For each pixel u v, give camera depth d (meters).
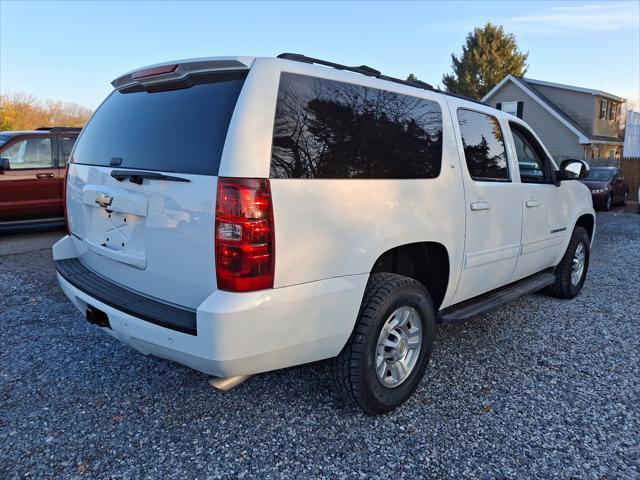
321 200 2.53
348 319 2.71
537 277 4.89
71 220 3.47
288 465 2.58
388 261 3.39
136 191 2.67
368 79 2.95
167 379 3.47
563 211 4.94
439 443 2.78
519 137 4.43
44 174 9.24
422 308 3.13
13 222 8.98
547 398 3.29
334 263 2.60
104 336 4.22
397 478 2.50
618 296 5.69
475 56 40.88
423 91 3.34
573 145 27.97
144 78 2.88
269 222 2.32
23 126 33.97
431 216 3.18
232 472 2.52
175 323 2.37
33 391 3.29
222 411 3.07
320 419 3.00
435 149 3.29
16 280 5.98
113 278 2.98
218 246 2.29
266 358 2.44
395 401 3.04
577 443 2.80
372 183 2.80
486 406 3.18
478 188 3.62
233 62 2.46
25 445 2.71
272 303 2.35
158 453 2.66
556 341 4.27
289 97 2.49
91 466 2.55
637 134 21.66
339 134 2.69
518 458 2.67
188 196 2.39
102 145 3.13
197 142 2.46
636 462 2.65
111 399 3.20
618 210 17.14
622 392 3.39
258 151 2.32
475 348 4.09
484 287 3.93
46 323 4.52
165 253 2.53
